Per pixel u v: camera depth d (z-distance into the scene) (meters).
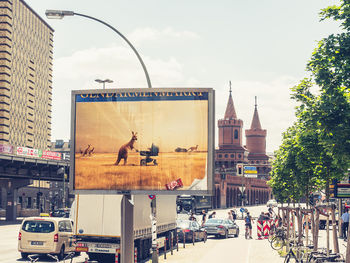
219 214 95.31
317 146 19.36
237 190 142.25
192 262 23.64
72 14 18.66
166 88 16.58
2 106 109.31
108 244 21.59
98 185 16.83
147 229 24.52
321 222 51.66
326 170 20.09
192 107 16.44
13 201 73.00
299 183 25.22
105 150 16.84
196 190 16.31
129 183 16.64
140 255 23.70
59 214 66.19
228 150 158.88
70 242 24.69
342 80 14.38
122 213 16.64
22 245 23.48
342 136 14.23
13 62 113.75
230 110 161.75
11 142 112.69
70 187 16.98
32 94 125.38
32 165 68.56
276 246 31.16
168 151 16.48
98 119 16.92
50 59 140.12
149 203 24.94
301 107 16.62
